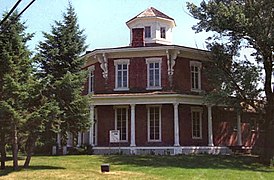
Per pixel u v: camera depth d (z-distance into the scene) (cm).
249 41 2906
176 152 3080
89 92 3597
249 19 2788
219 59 3002
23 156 3016
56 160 2548
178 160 2603
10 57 2009
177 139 3112
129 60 3475
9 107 1927
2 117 1952
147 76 3422
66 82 2178
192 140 3397
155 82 3403
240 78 2853
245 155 3234
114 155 2889
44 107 2041
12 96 2014
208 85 3503
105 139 3412
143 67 3441
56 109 2062
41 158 2720
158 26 3978
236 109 3030
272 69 2967
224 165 2494
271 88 2977
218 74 2961
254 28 2770
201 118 3481
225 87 2911
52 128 2123
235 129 3694
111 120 3431
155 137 3350
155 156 2805
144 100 3175
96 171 2044
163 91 3306
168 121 3338
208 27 2975
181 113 3384
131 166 2259
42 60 2292
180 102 3155
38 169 2089
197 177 1914
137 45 3600
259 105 3033
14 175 1891
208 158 2798
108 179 1805
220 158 2845
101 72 3534
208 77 3133
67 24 2406
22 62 2103
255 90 2873
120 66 3488
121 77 3469
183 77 3434
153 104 3334
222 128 3616
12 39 2066
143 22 3975
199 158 2761
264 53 2888
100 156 2798
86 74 2394
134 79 3441
